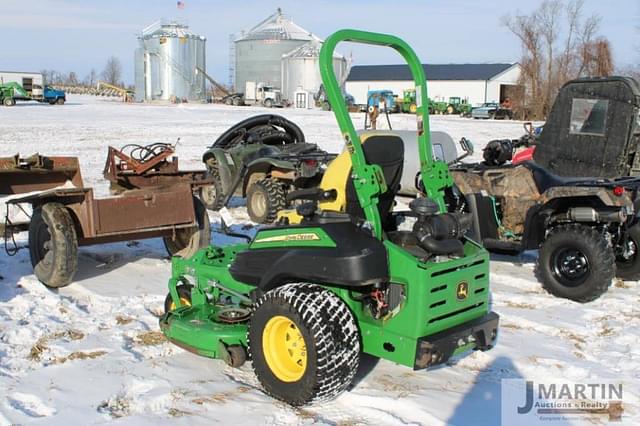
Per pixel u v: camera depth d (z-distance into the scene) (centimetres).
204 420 405
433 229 418
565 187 705
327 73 415
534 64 4906
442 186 468
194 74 7006
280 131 1212
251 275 462
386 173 448
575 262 683
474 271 437
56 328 562
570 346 554
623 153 777
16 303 623
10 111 4056
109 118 3500
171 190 729
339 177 451
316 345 395
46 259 670
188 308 510
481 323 438
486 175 802
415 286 401
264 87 6481
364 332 428
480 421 415
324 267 409
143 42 6944
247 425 400
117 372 474
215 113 4281
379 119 3794
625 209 672
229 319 483
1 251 817
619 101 772
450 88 7119
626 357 530
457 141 2597
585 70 4784
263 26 7369
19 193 815
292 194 453
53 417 404
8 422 396
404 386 461
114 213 668
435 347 404
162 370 480
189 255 754
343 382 405
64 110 4316
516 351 536
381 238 420
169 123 3184
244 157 1139
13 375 466
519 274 796
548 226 735
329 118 3878
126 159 887
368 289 430
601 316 639
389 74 7394
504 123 4066
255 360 434
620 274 768
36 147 2006
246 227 1034
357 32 432
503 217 796
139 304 637
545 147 840
